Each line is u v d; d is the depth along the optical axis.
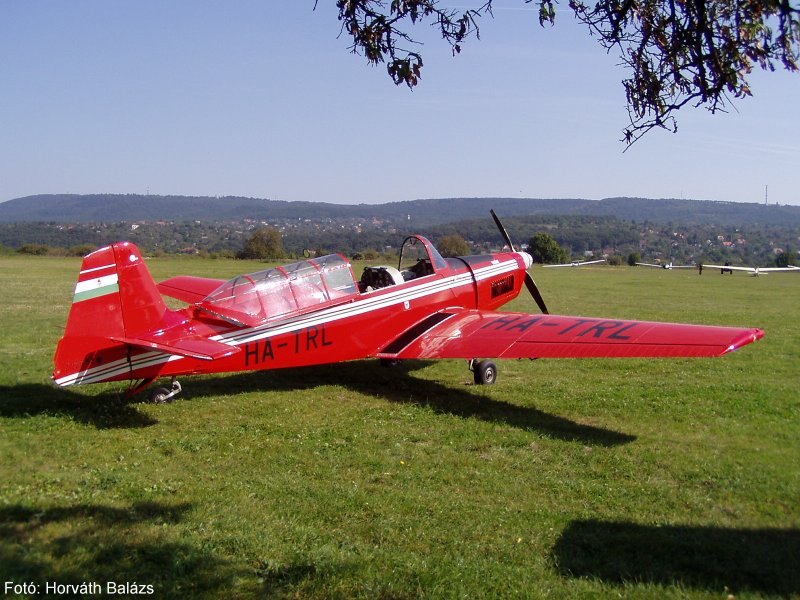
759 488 5.52
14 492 4.82
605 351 7.47
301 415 7.62
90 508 4.58
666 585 3.88
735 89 4.24
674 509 5.06
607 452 6.41
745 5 4.00
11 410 7.34
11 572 3.61
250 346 8.07
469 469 5.84
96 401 7.89
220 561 3.91
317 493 5.11
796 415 7.98
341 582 3.71
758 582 3.96
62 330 13.34
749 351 12.91
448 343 8.91
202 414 7.51
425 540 4.36
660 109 4.46
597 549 4.34
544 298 23.81
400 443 6.59
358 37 4.69
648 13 4.36
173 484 5.18
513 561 4.12
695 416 7.87
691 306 21.44
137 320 7.28
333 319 8.81
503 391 9.18
